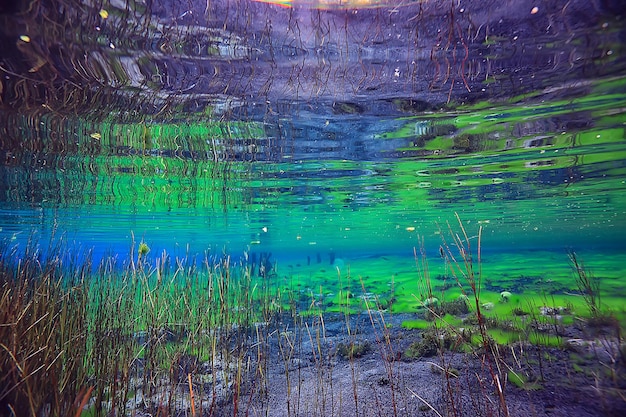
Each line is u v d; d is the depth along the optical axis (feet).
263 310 32.89
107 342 19.76
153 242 141.79
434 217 100.32
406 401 17.99
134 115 28.32
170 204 62.13
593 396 16.62
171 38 19.29
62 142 32.81
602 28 18.83
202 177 46.93
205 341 24.11
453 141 37.52
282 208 74.59
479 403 16.39
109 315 21.13
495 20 18.70
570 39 19.80
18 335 15.06
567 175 53.01
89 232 98.94
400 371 22.53
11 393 13.99
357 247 251.39
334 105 28.66
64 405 14.92
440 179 54.08
